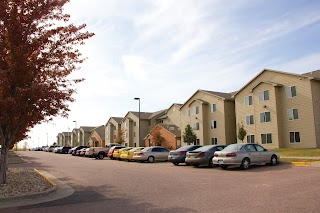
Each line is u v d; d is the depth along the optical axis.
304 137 33.94
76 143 107.06
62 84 14.18
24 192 10.23
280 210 7.13
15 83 11.11
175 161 22.31
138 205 8.30
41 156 44.84
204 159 19.38
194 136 46.84
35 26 11.45
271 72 38.09
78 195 10.17
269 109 37.38
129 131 68.38
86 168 20.97
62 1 11.64
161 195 9.71
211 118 46.97
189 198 9.05
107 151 37.84
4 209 8.25
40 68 11.68
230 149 17.84
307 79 33.97
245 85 40.88
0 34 10.95
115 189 11.23
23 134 18.48
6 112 10.92
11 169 19.38
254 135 39.19
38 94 10.71
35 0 11.23
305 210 7.05
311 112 33.38
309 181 11.33
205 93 48.25
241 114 41.41
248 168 17.38
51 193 10.56
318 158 20.64
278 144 35.91
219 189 10.45
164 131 55.62
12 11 10.84
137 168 20.39
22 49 10.59
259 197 8.73
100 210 7.85
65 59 12.34
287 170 15.55
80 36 12.19
